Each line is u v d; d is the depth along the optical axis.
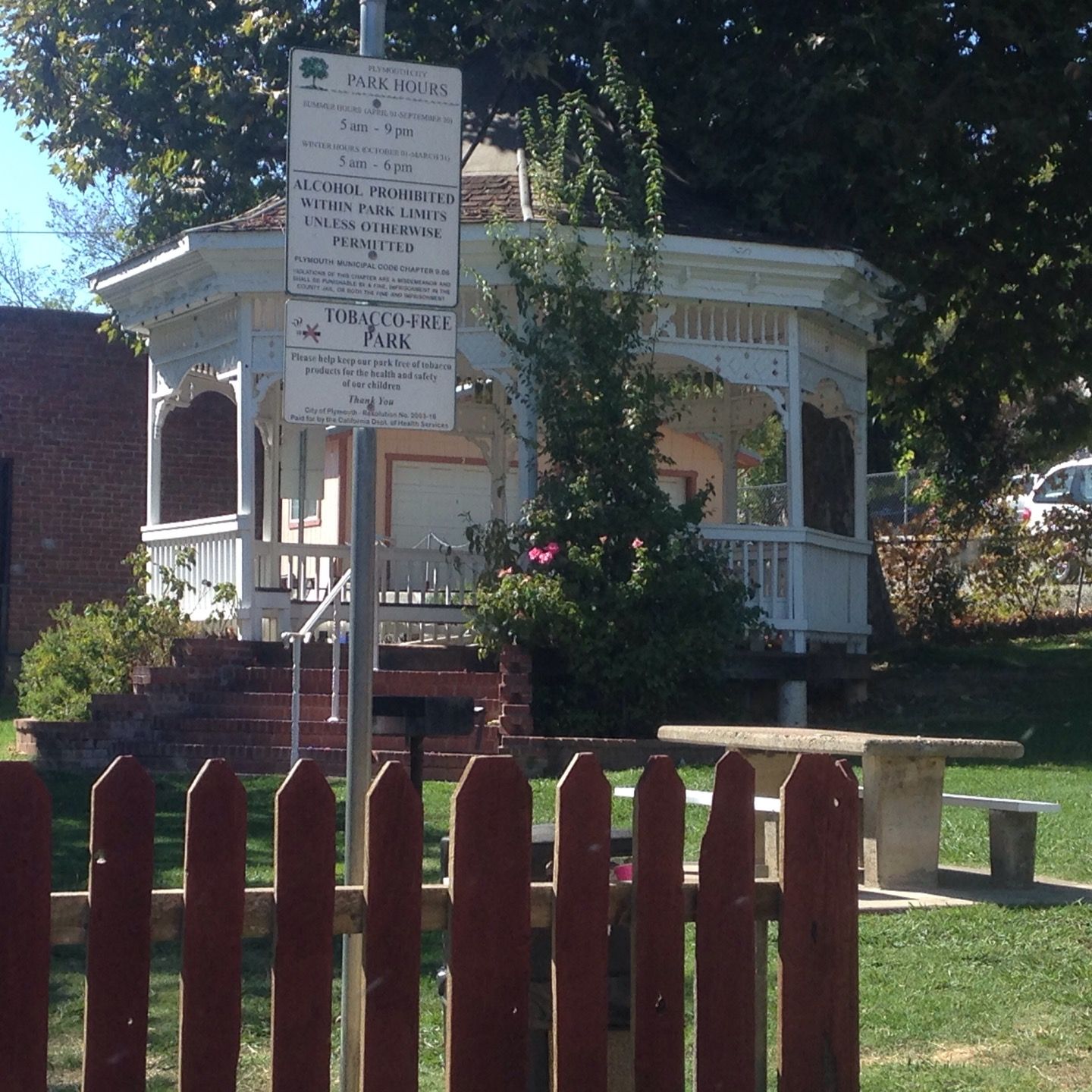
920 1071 5.09
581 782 3.80
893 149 14.84
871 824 7.60
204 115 18.69
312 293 4.05
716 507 23.94
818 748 7.18
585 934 3.78
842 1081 4.06
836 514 16.75
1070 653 18.05
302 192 4.05
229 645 12.73
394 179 4.11
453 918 3.68
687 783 10.30
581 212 12.96
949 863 8.39
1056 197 16.20
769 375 14.00
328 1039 3.57
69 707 12.55
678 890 3.90
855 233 15.63
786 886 4.03
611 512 12.19
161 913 3.49
